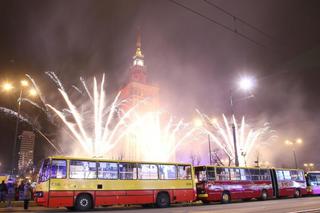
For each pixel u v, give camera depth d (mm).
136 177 20266
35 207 21000
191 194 22469
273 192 29281
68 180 17844
